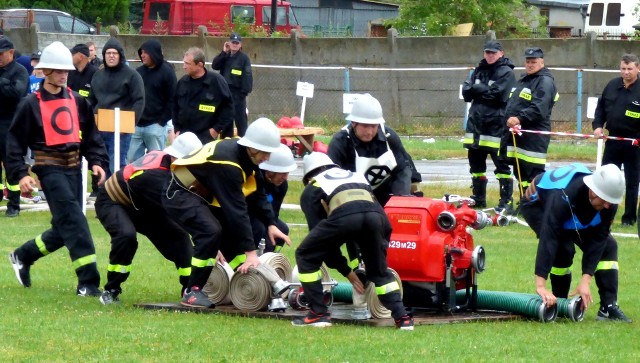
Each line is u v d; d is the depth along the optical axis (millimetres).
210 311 13172
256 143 12531
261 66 43062
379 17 65750
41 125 14000
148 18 58656
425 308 13391
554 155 34469
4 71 21578
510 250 19078
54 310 13094
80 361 10250
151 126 24016
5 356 10430
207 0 56844
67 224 14211
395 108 44031
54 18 53094
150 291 14961
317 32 60125
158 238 14094
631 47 40219
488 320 13023
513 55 41969
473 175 24016
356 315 12750
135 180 13523
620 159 21953
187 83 21828
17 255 14852
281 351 10773
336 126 44219
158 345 11039
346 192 12047
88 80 24609
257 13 57312
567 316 13289
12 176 14008
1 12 52812
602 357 10930
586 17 62219
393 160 13594
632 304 14625
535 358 10742
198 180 12883
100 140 14555
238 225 12719
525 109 22125
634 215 22141
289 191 26875
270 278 12953
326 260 12578
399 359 10461
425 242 12875
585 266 12836
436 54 43250
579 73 39594
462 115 43188
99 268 16672
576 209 12586
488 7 52719
